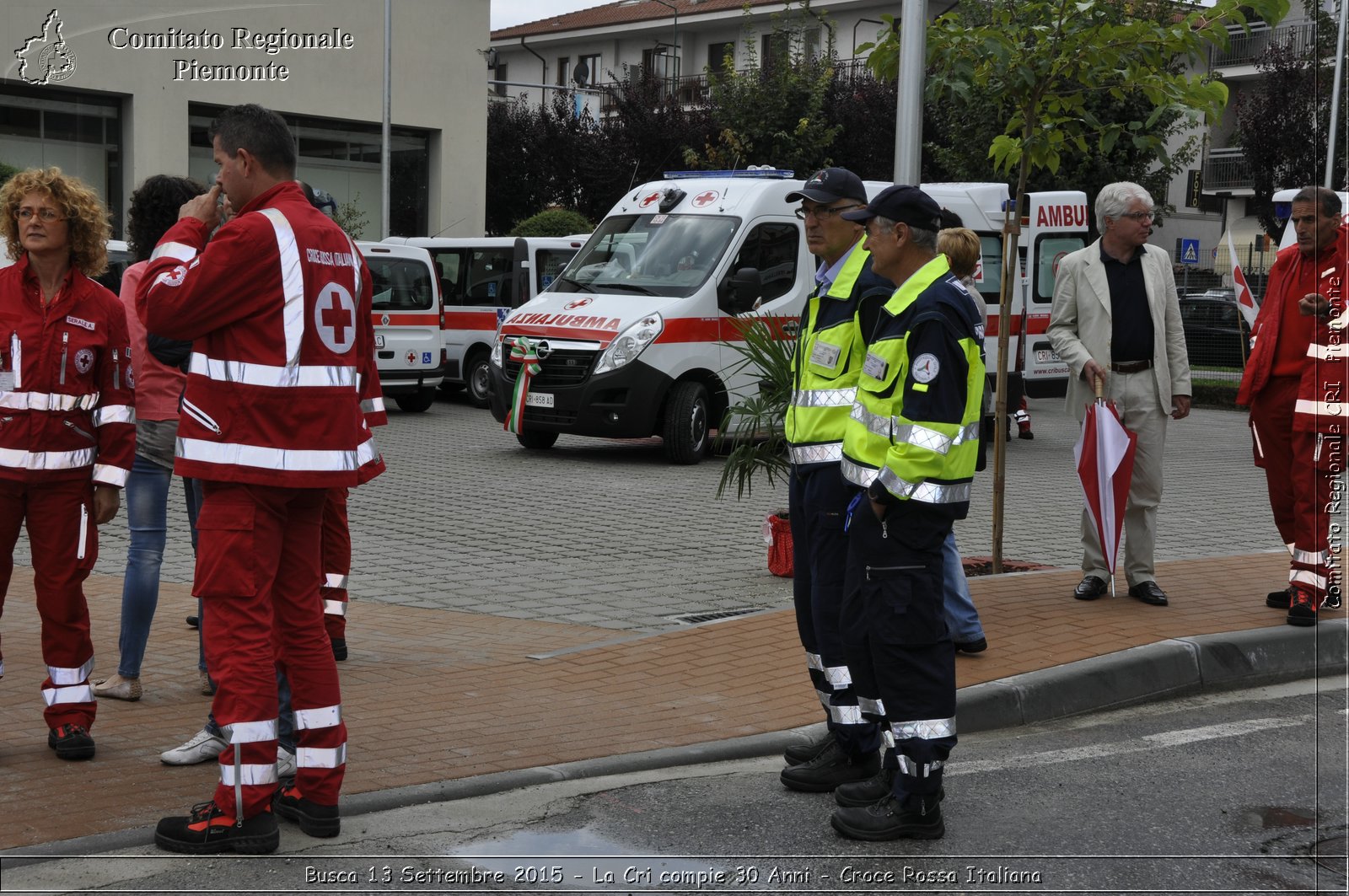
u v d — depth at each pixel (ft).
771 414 28.37
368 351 16.61
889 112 103.96
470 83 94.12
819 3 145.38
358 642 23.15
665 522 36.91
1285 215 63.62
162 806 15.11
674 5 162.61
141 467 18.58
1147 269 24.49
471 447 52.49
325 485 14.28
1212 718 20.13
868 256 16.24
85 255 16.67
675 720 18.92
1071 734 19.21
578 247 67.87
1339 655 23.29
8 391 16.20
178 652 21.97
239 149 14.39
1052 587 26.04
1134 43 25.58
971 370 14.83
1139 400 24.49
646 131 112.98
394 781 16.14
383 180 85.81
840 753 16.56
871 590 14.94
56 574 16.44
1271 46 102.47
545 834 14.96
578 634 24.20
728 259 49.03
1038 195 59.06
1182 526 36.88
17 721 18.12
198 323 13.75
